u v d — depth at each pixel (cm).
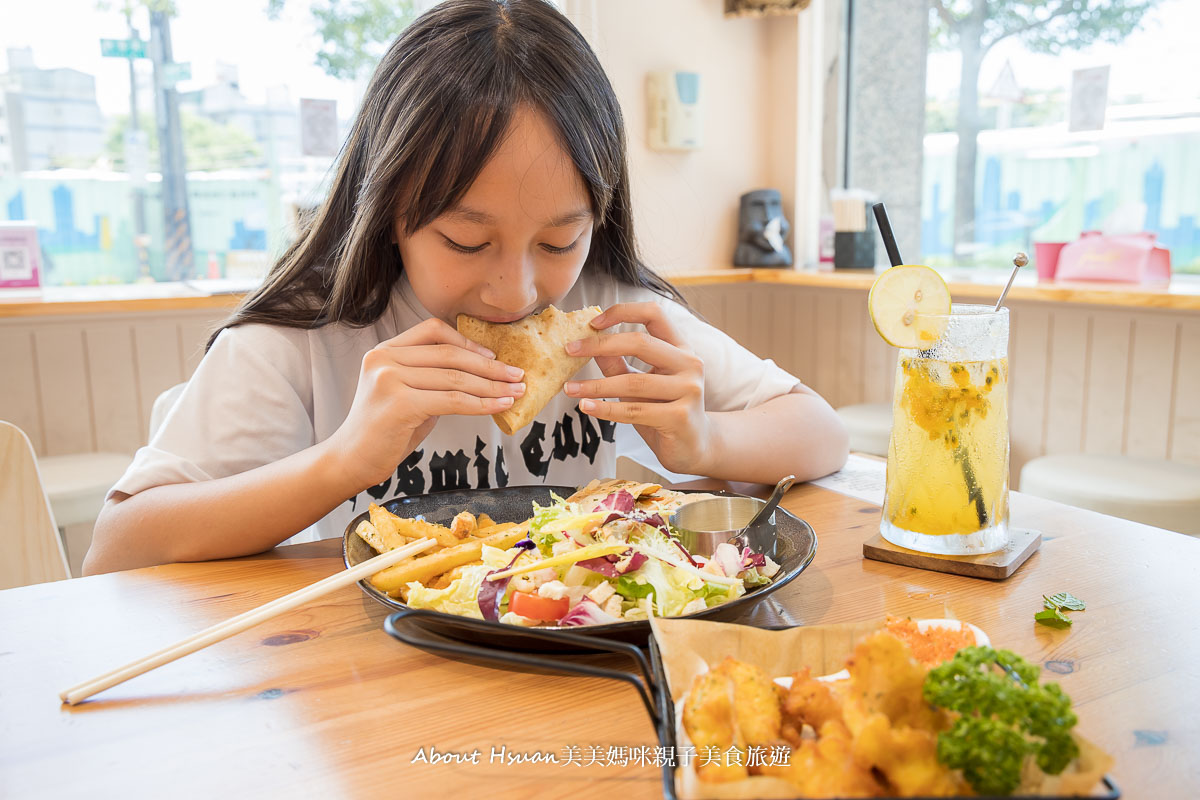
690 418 109
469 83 95
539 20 107
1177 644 74
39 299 263
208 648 76
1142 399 255
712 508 100
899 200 338
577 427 153
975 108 307
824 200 365
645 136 325
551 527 82
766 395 140
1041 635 76
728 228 357
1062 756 45
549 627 72
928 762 46
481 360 99
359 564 85
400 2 328
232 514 99
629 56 317
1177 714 63
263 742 62
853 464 138
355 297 126
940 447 91
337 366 133
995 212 306
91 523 252
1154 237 253
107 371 283
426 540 86
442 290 105
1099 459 222
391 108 105
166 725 64
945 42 314
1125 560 94
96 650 76
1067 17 277
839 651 63
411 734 63
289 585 91
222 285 300
